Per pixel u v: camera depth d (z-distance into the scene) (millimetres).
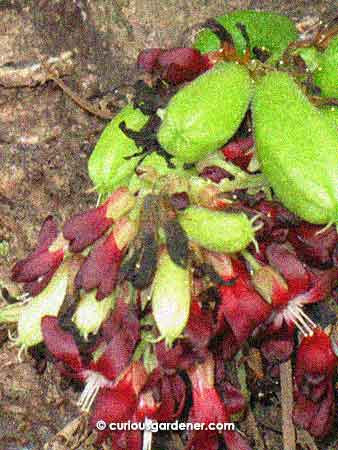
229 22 305
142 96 290
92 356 281
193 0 343
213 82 274
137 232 274
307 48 292
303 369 296
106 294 271
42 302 283
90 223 275
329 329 306
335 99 287
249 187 282
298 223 278
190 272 272
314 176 260
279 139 265
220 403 293
